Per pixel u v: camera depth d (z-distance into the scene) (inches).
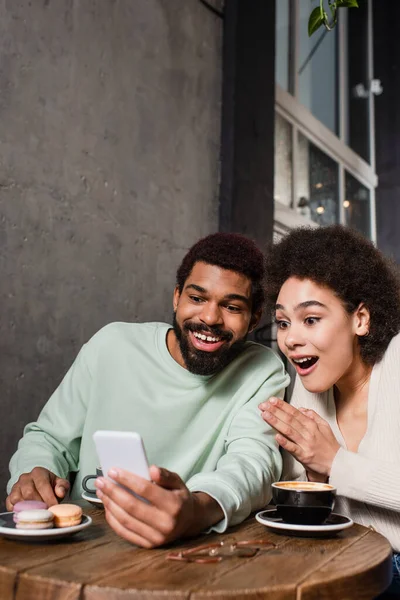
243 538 43.1
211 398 63.4
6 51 94.0
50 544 40.2
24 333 94.1
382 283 58.4
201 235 135.5
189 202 132.5
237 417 61.0
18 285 93.7
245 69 147.4
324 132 204.7
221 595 30.7
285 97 182.2
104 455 39.2
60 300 100.4
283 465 61.1
